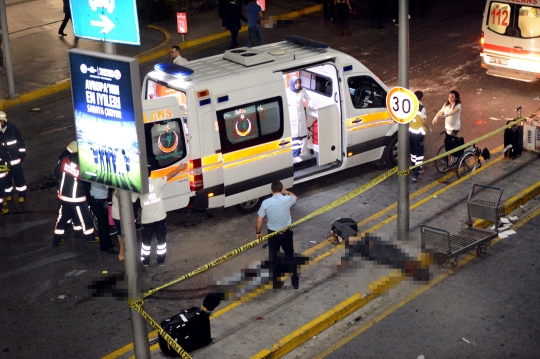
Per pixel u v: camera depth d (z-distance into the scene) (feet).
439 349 32.65
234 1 82.79
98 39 24.99
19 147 46.91
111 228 43.14
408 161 38.63
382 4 85.61
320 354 32.68
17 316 35.88
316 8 95.86
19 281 39.01
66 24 83.97
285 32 86.69
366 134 48.98
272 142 44.60
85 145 25.84
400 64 36.47
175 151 41.39
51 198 48.75
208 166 42.39
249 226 44.55
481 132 57.31
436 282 37.86
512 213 45.27
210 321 34.42
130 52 79.82
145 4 90.68
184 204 42.57
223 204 43.88
